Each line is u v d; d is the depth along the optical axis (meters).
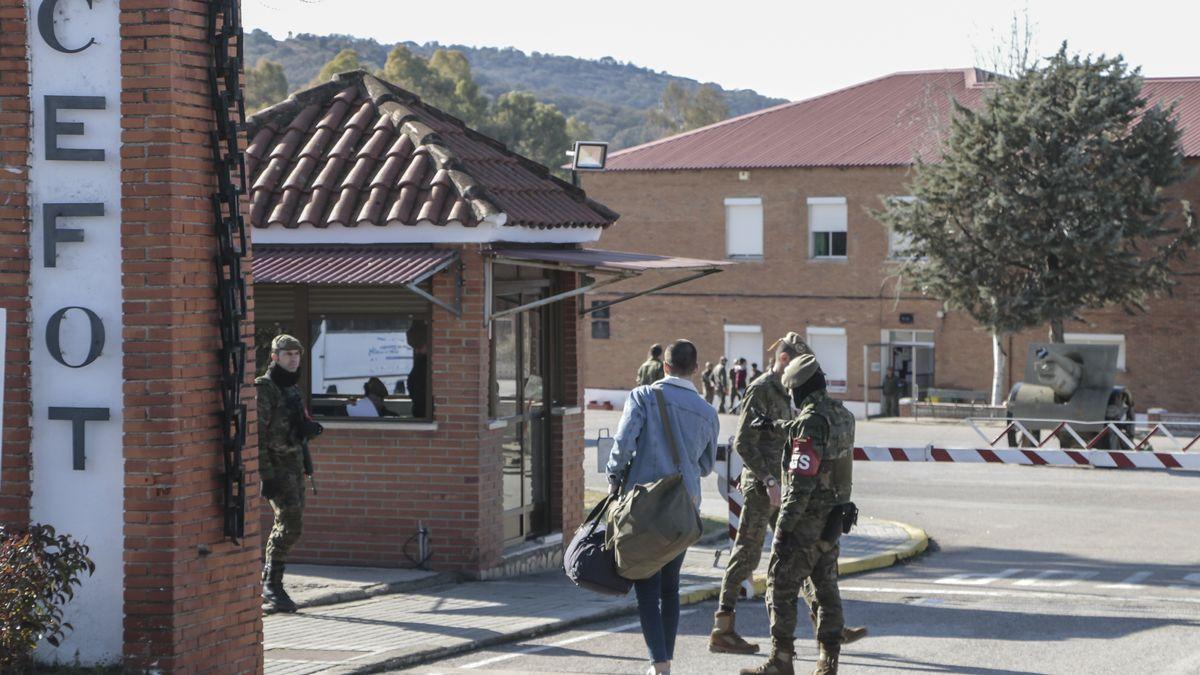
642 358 51.88
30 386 8.33
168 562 8.10
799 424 9.05
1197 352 43.53
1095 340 44.91
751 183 49.78
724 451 14.37
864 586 14.27
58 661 8.29
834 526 9.12
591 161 18.20
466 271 13.25
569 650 10.42
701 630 11.53
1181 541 17.78
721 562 15.13
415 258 13.01
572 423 15.28
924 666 9.95
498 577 13.72
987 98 42.09
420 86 140.12
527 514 14.72
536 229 13.92
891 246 47.81
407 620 11.24
